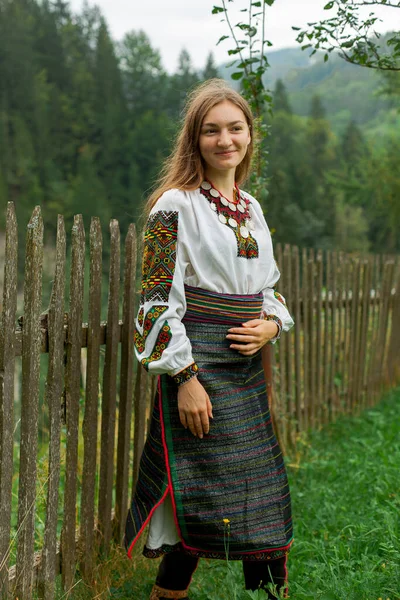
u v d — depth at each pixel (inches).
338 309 193.6
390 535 101.7
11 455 78.4
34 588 87.6
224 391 81.9
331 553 103.3
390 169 595.2
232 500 81.7
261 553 82.3
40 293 79.5
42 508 116.9
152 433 85.1
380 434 166.1
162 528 85.8
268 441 85.0
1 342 75.9
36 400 81.1
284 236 2058.3
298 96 3774.6
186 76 3435.0
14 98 2950.3
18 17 3297.2
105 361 97.0
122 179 2743.6
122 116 3036.4
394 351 231.8
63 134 2957.7
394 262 223.0
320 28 107.0
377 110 3265.3
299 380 173.5
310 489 133.9
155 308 79.0
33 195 2529.5
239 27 128.3
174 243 79.9
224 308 82.2
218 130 82.4
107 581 96.9
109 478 100.9
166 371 78.6
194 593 96.7
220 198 83.7
